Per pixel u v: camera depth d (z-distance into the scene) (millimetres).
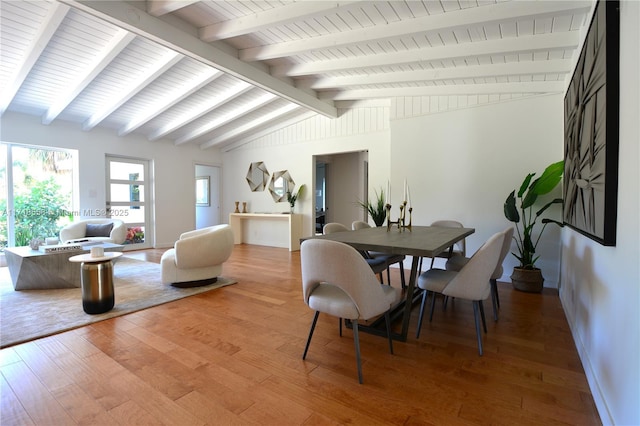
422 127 4711
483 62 3537
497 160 4203
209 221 8555
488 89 4148
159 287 3783
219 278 4238
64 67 4020
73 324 2643
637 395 1181
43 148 5516
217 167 8305
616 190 1474
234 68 3744
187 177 7477
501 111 4168
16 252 3680
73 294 3512
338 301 1896
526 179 3529
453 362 2066
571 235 2859
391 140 4953
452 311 3031
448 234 2840
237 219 7707
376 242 2289
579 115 2148
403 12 2764
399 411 1586
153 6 2820
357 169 8375
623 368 1332
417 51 3389
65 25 3293
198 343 2332
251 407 1618
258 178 7559
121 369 1972
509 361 2078
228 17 3084
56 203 5738
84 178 5848
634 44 1292
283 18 2797
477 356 2146
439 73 3795
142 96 5035
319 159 8234
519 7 2447
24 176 5391
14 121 5074
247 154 7758
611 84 1474
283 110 6098
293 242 6621
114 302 3096
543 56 3252
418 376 1901
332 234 2881
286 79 4590
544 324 2707
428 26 2775
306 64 4012
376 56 3598
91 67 3924
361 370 1870
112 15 2637
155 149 6898
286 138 7008
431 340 2393
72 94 4477
